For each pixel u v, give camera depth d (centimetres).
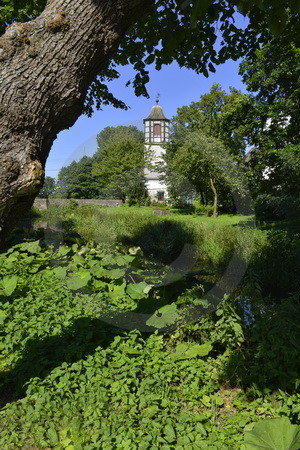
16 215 276
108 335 443
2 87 256
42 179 268
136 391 350
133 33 713
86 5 275
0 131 256
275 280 733
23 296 563
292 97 1602
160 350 421
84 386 345
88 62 283
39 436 292
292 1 236
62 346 408
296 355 342
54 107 274
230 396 355
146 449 270
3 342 438
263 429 236
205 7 205
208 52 667
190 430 292
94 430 296
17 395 354
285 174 1151
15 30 264
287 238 877
